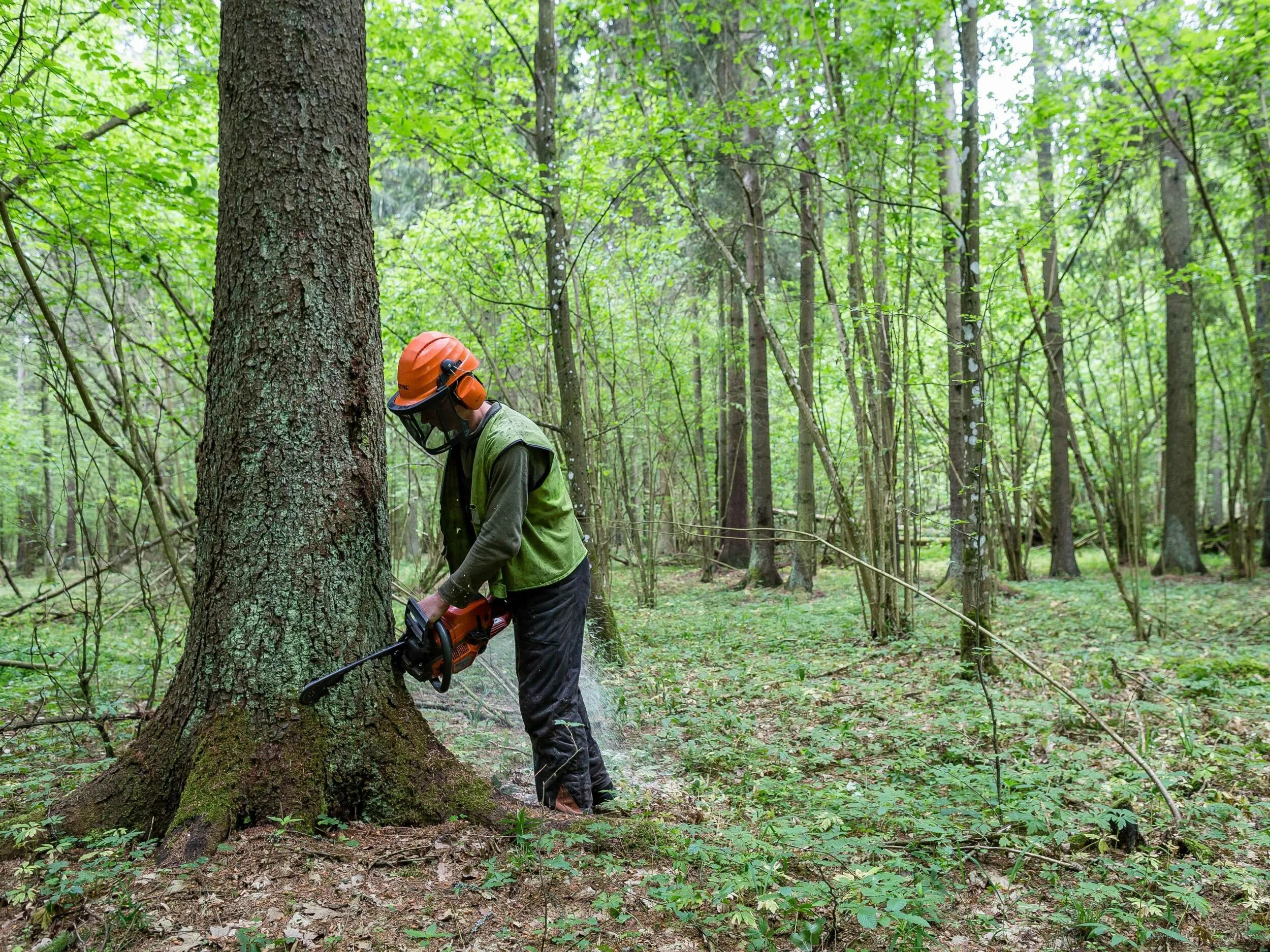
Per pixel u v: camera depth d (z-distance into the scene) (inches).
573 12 274.8
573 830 97.5
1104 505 591.2
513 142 331.0
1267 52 269.3
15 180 203.6
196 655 98.7
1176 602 391.9
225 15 102.3
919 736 162.2
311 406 100.1
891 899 77.2
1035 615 356.5
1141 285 406.9
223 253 101.3
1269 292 455.8
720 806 123.0
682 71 378.6
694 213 273.9
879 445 297.9
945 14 244.2
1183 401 511.2
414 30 277.1
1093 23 290.4
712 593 516.1
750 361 538.9
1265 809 119.0
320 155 101.4
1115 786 119.3
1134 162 292.8
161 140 266.1
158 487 180.7
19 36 174.1
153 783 96.0
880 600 294.8
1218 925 88.7
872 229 301.9
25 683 213.2
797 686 219.6
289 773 95.0
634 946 75.9
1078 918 84.0
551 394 387.2
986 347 402.0
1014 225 293.9
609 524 366.9
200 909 77.2
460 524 110.3
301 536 99.0
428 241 378.9
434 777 102.0
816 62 265.6
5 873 86.9
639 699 200.8
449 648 99.8
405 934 75.0
